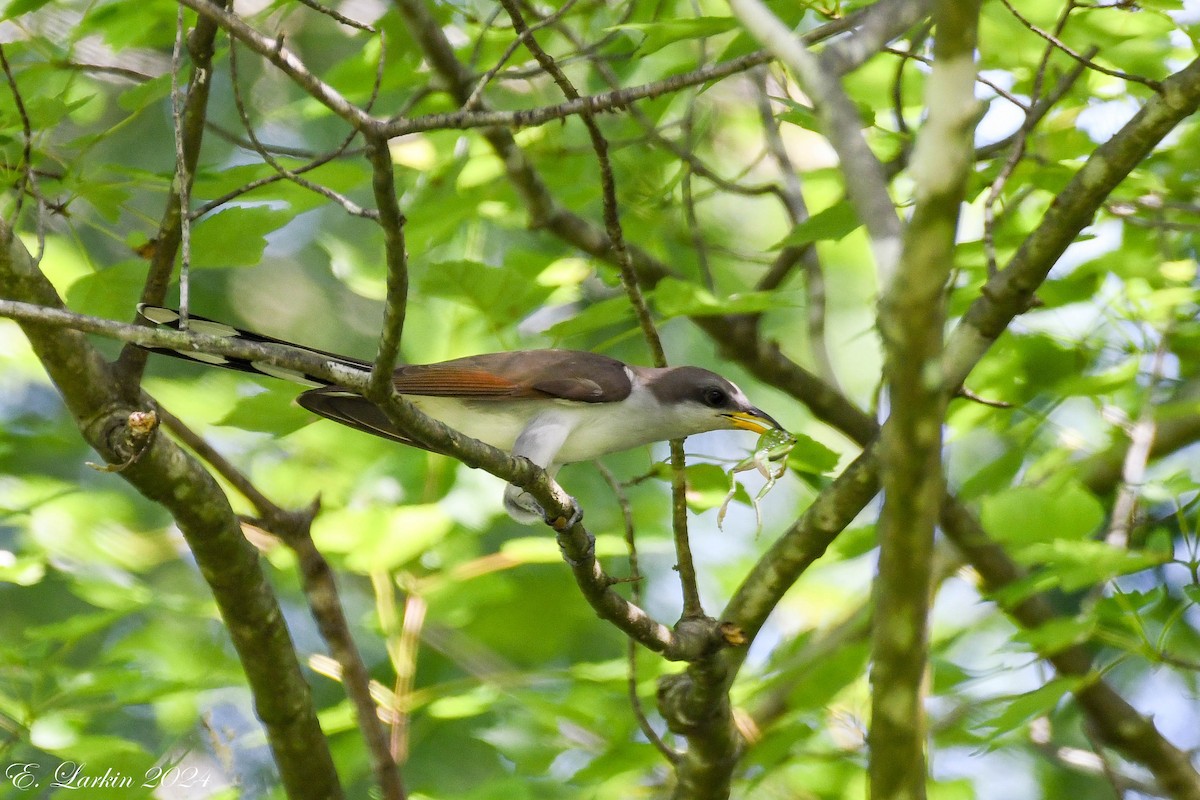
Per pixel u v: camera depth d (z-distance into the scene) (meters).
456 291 10.35
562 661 15.30
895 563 5.78
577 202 11.91
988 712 9.88
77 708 9.59
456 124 6.62
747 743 10.11
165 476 7.52
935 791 10.45
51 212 8.65
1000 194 9.04
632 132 12.96
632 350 16.84
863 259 17.00
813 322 12.71
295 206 9.62
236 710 14.43
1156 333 11.30
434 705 10.05
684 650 8.03
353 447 12.34
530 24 11.34
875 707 6.16
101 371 7.72
